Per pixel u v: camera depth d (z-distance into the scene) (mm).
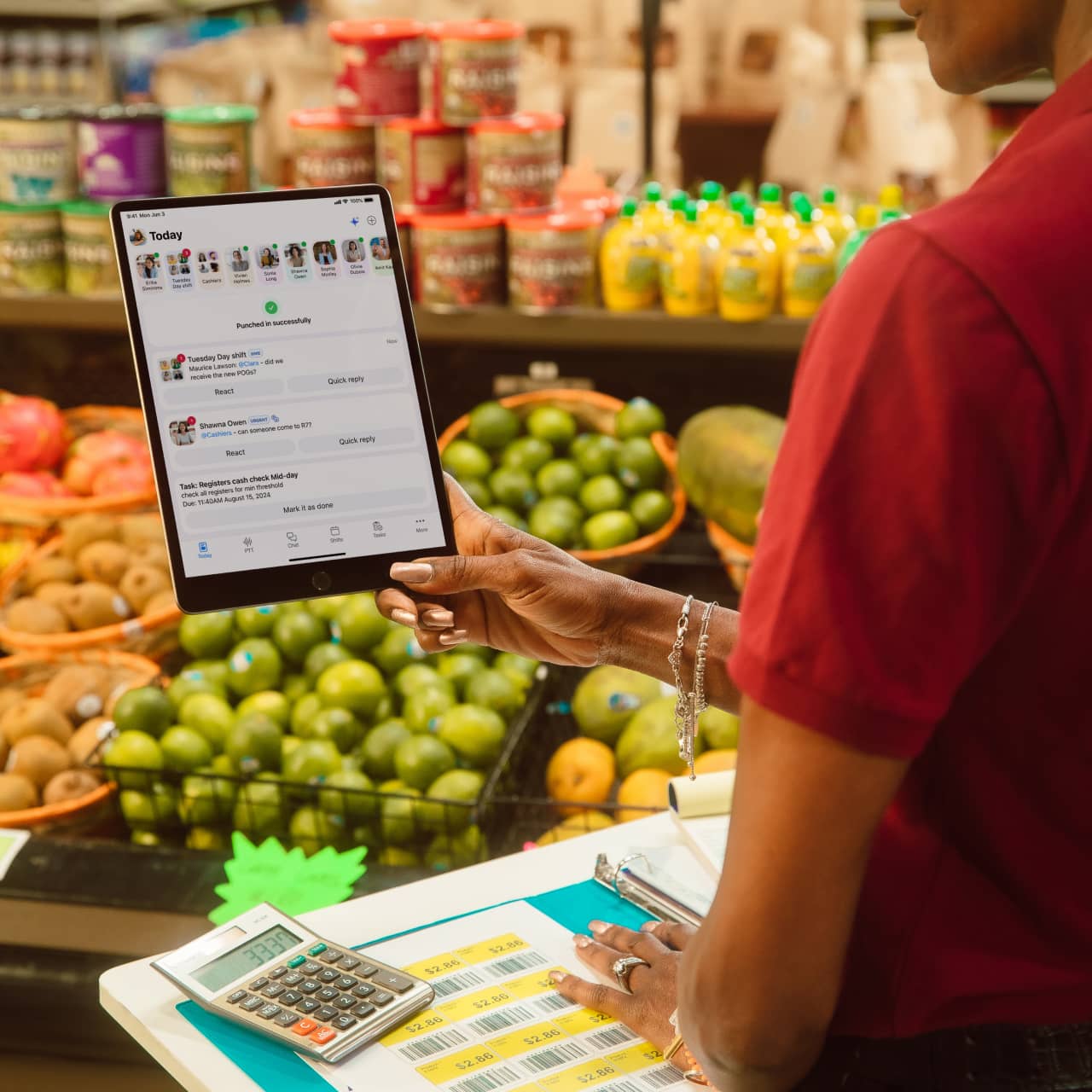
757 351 2375
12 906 1527
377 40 2113
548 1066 896
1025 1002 695
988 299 559
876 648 574
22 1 3467
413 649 1819
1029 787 653
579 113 3615
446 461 2240
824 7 3535
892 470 569
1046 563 595
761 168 3602
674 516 2215
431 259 2145
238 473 1123
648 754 1736
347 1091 870
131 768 1661
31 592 2096
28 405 2285
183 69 3570
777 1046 640
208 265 1125
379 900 1106
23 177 2184
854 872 607
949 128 3484
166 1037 932
